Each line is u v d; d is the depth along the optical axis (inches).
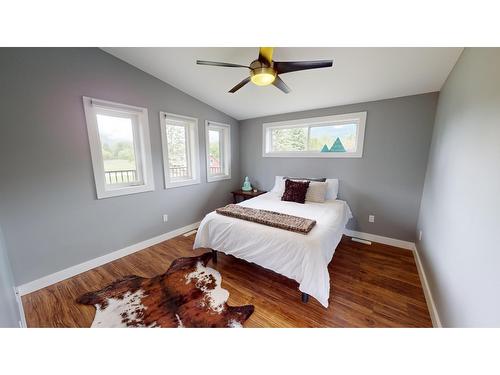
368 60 72.3
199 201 135.9
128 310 61.9
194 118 125.0
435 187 74.7
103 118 88.7
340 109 114.5
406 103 96.6
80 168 80.3
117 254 94.8
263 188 155.7
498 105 34.5
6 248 64.5
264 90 106.0
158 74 100.1
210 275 80.5
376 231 112.1
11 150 64.8
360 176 113.3
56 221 75.7
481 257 35.5
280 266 65.1
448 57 63.2
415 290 71.0
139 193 101.6
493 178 34.1
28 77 65.9
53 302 65.5
